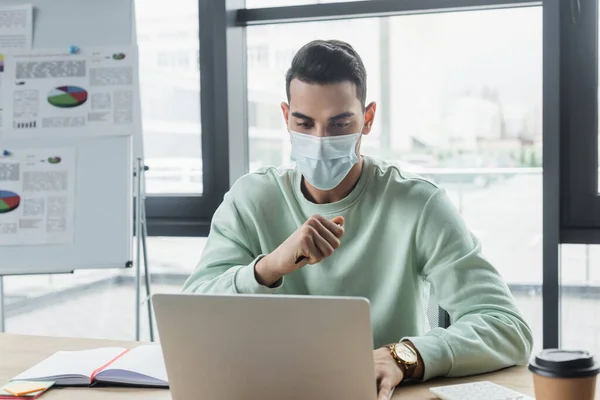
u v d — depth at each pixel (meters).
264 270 1.48
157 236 2.77
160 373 1.41
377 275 1.66
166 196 2.79
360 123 1.60
